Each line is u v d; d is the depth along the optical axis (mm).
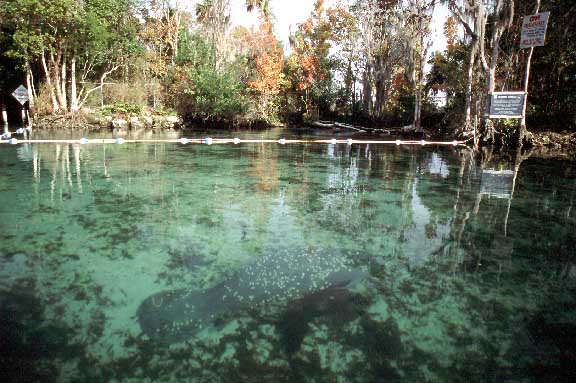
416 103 21438
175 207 6004
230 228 5066
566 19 15125
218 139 16938
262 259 3943
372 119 27297
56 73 20172
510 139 14883
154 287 3391
